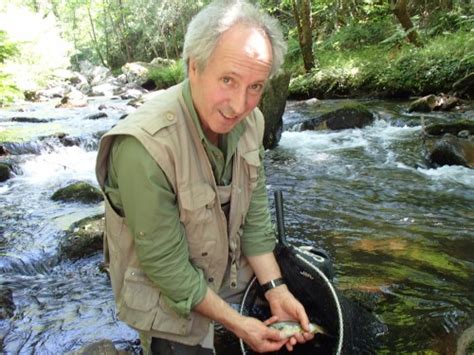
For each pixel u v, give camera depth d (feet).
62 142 25.22
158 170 4.85
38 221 13.56
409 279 8.74
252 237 6.39
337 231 11.52
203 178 5.17
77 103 45.75
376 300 7.93
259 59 4.42
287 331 5.76
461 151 17.03
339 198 14.34
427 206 13.17
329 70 38.29
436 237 10.81
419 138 21.30
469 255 9.75
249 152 5.51
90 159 23.24
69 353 6.57
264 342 5.59
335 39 48.85
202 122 5.05
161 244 5.09
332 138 23.39
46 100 54.60
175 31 93.40
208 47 4.45
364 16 52.80
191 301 5.28
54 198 15.75
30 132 28.19
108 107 42.34
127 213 5.08
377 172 17.04
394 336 6.94
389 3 48.14
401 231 11.30
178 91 5.14
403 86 32.83
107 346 6.59
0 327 8.06
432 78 31.42
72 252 10.89
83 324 8.07
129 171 4.88
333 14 55.42
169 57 95.50
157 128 4.84
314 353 6.31
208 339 5.96
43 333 7.84
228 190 5.43
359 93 35.94
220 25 4.40
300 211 13.25
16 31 57.62
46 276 10.14
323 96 37.78
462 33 35.58
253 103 4.71
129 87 64.90
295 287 6.43
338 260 9.74
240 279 6.54
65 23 115.24
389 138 22.09
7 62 52.47
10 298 8.84
